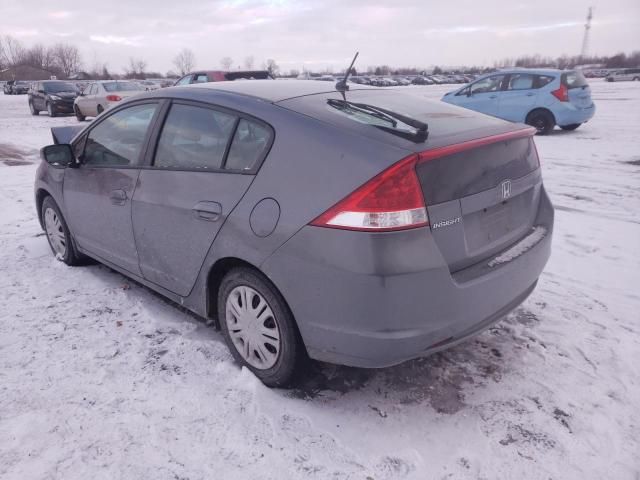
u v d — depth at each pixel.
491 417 2.65
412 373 3.02
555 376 2.98
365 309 2.31
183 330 3.48
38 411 2.65
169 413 2.65
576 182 7.62
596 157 9.46
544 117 12.45
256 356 2.92
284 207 2.51
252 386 2.85
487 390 2.87
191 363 3.09
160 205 3.19
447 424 2.60
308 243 2.41
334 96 3.07
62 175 4.25
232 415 2.64
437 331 2.40
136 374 2.98
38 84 23.53
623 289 4.08
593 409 2.70
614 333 3.42
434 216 2.34
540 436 2.51
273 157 2.64
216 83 3.40
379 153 2.31
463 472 2.30
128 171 3.50
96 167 3.85
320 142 2.50
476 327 2.59
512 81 12.95
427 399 2.79
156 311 3.76
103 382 2.90
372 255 2.25
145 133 3.46
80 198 4.03
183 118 3.22
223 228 2.78
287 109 2.75
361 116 2.70
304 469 2.30
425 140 2.40
